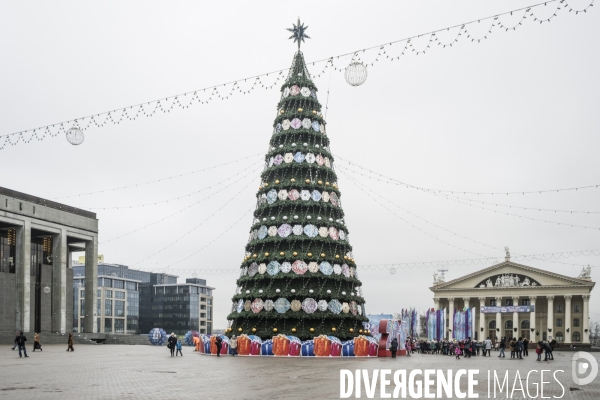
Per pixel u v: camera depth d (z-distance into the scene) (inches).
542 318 6707.7
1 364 1664.6
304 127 2709.2
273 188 2600.9
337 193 2659.9
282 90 2834.6
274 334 2373.3
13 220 3801.7
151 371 1443.2
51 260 4296.3
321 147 2704.2
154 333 3545.8
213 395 963.3
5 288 3799.2
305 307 2365.9
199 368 1557.6
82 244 4734.3
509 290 6599.4
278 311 2384.4
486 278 6786.4
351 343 2256.4
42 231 4106.8
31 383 1122.7
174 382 1170.6
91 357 2076.8
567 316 6368.1
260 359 2018.9
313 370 1503.4
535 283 6594.5
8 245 3971.5
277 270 2428.6
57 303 4133.9
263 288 2456.9
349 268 2561.5
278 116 2763.3
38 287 4156.0
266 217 2591.0
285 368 1569.9
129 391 1007.0
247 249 2618.1
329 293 2415.1
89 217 4429.1
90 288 4367.6
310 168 2618.1
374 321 2691.9
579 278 6441.9
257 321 2439.7
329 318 2411.4
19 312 3818.9
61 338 3725.4
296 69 2817.4
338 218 2659.9
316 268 2427.4
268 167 2699.3
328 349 2217.0
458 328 4239.7
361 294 2615.7
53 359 1930.4
